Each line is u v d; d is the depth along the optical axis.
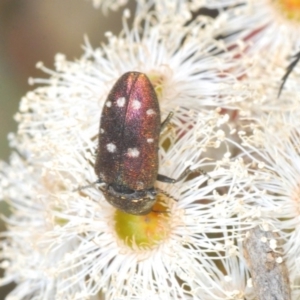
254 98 0.11
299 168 0.10
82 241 0.11
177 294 0.10
